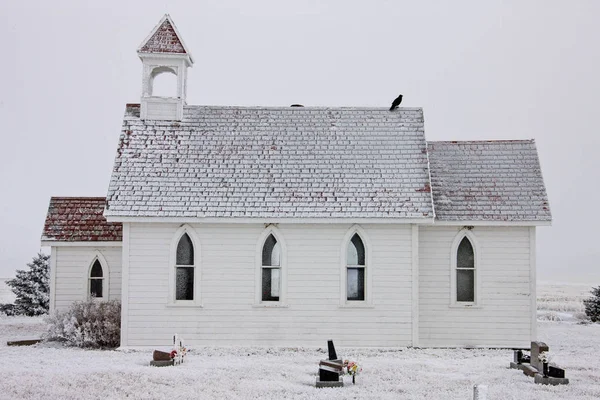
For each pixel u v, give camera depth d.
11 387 19.89
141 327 27.69
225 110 31.28
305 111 31.38
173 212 27.67
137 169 28.97
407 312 27.83
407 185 28.67
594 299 46.59
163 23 31.44
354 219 27.66
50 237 31.69
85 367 23.28
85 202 33.22
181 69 31.20
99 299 31.67
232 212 27.72
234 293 27.83
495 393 19.52
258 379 21.52
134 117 30.86
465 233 29.16
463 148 31.70
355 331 27.75
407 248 28.02
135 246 27.89
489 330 28.84
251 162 29.44
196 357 25.75
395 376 22.14
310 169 29.22
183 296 27.98
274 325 27.72
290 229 28.05
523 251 29.14
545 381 21.11
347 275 28.09
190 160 29.42
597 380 21.94
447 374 22.59
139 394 19.27
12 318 45.66
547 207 29.27
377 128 30.67
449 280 29.03
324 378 20.72
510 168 30.84
